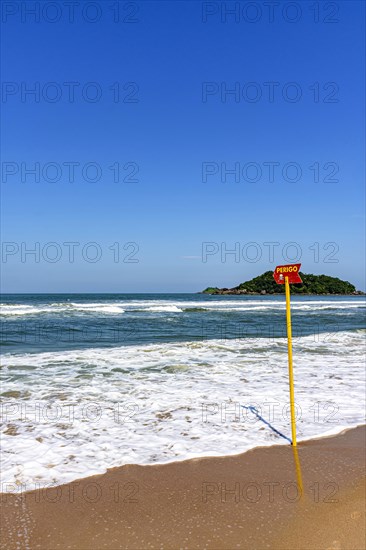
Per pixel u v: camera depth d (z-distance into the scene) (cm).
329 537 344
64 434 588
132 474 461
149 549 327
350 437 590
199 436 583
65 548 328
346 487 437
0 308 3753
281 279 560
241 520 370
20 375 1000
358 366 1167
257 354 1368
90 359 1227
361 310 4528
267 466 488
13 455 507
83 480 445
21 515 375
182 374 1038
